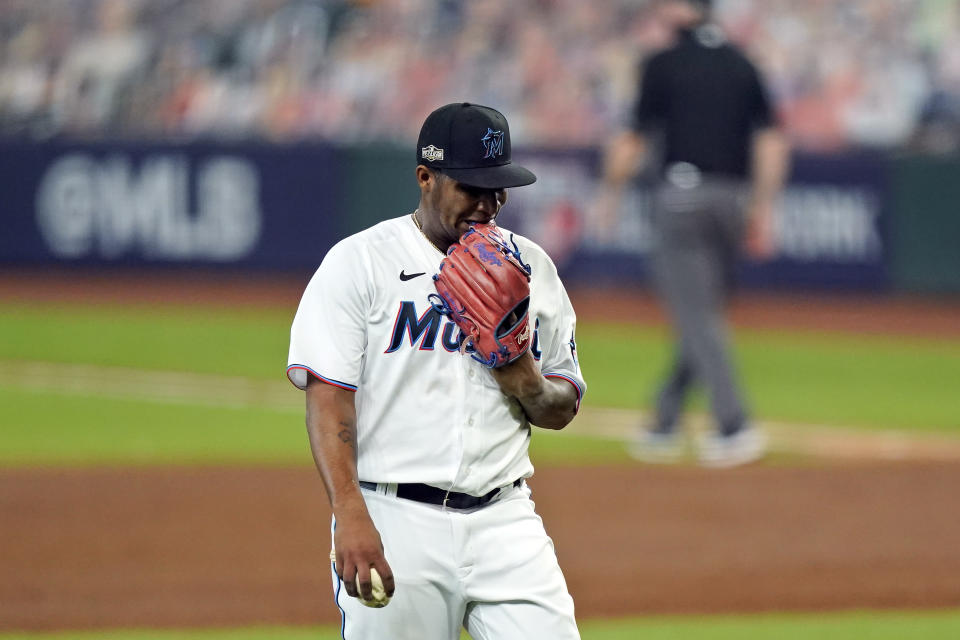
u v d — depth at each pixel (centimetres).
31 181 7094
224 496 2872
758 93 3209
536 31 7556
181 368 4631
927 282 6238
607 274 6506
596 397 4184
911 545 2525
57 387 4278
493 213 1214
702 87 3153
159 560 2394
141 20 7900
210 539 2530
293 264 6819
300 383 1201
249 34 7769
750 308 6178
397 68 7569
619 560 2412
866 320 5847
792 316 5969
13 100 7769
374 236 1210
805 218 6391
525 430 1248
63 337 5300
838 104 7150
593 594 2217
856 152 6306
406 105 7469
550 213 6500
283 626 2036
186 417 3800
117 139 7000
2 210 7138
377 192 6681
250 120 7569
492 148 1170
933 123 7000
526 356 1191
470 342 1181
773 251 6431
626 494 2909
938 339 5388
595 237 6506
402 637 1197
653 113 3212
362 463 1207
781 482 3031
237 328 5544
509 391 1202
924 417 3869
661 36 7175
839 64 7250
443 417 1191
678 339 3256
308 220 6781
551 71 7400
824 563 2408
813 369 4747
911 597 2214
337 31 7744
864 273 6331
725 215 3172
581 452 3372
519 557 1196
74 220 7062
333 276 1189
